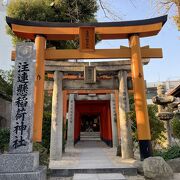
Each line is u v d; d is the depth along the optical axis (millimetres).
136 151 15141
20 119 7578
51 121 12852
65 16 17734
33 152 7328
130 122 12406
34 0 18969
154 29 11422
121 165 9766
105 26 11547
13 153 7062
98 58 11586
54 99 12828
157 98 14016
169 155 9844
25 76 8078
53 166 9719
